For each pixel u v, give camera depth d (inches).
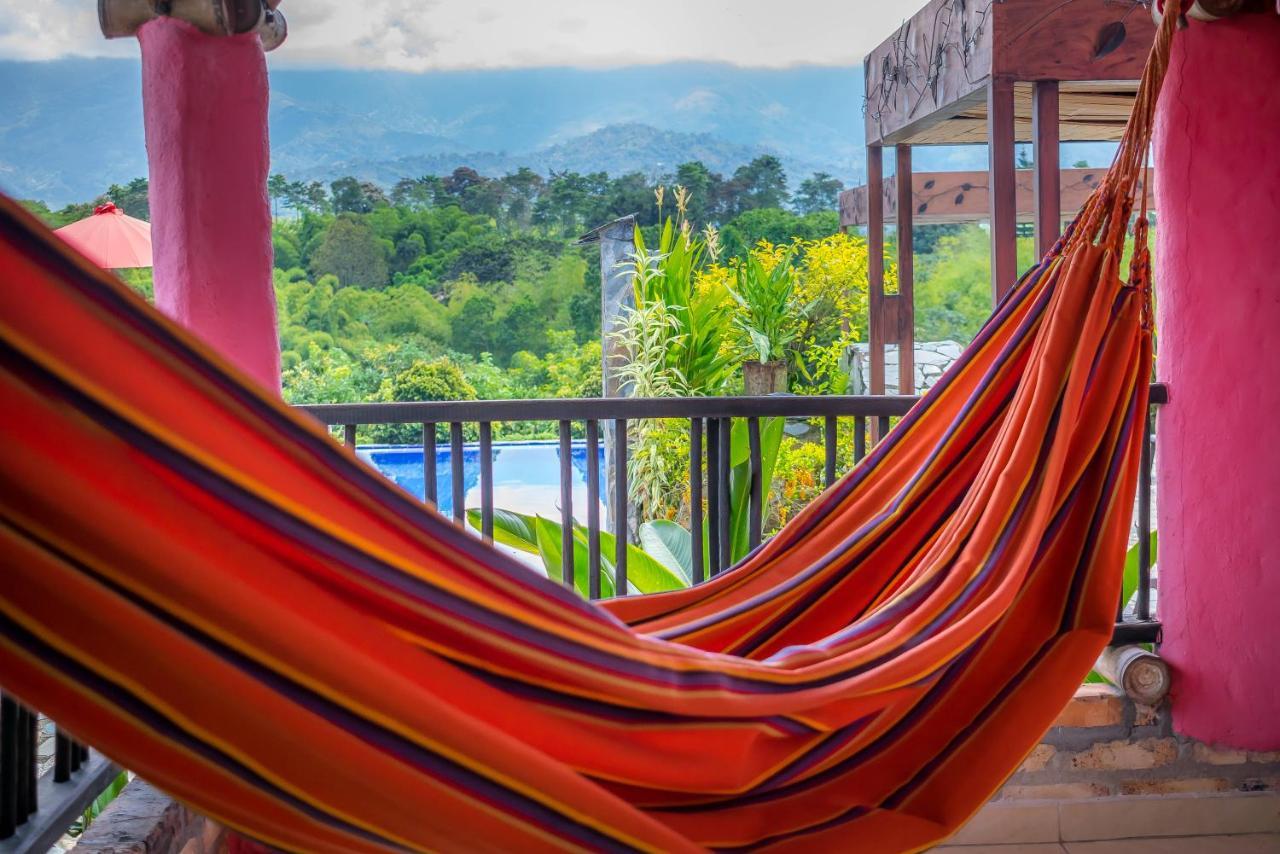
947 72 222.4
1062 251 85.7
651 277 286.2
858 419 103.4
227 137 95.0
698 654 56.9
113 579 36.0
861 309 433.1
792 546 83.9
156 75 95.0
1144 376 82.1
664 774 56.8
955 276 1200.8
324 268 1095.6
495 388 1075.9
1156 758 107.3
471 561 48.0
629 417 100.8
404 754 43.1
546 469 591.8
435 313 1097.4
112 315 36.8
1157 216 107.6
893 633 64.7
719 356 294.0
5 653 36.3
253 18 95.0
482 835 45.7
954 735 71.7
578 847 48.0
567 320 1135.0
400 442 741.3
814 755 65.0
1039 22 191.2
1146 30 190.2
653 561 125.2
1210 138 101.7
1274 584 103.0
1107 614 77.4
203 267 94.6
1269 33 100.0
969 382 86.1
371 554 44.4
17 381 34.1
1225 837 106.1
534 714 50.9
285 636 39.7
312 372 1051.9
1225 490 103.4
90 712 38.1
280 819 43.4
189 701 38.7
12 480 33.9
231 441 40.5
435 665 47.3
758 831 63.5
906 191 289.0
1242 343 101.9
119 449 36.8
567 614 51.3
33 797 66.4
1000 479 73.0
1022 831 105.5
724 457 102.1
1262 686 104.0
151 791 74.1
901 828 66.6
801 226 1149.1
